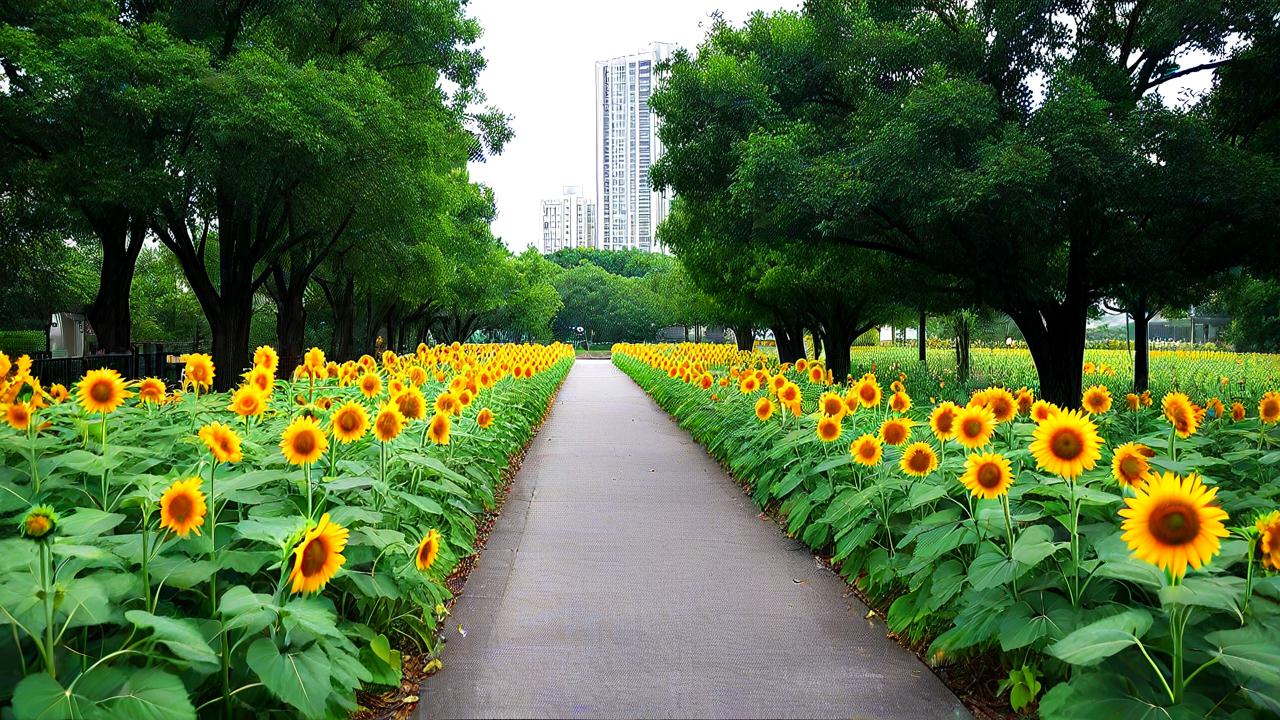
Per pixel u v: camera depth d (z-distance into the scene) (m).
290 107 12.59
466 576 5.47
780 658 4.05
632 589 5.18
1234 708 2.69
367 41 18.33
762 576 5.48
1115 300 17.41
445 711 3.46
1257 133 12.02
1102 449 5.39
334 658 3.06
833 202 10.49
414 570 3.81
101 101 12.38
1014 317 13.41
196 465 3.99
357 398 7.69
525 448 11.84
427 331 53.62
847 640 4.30
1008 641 3.17
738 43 14.94
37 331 36.28
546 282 64.38
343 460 4.73
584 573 5.54
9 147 13.89
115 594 2.74
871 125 11.91
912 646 4.18
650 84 129.25
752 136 11.46
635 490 8.62
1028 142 9.52
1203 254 11.52
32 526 2.41
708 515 7.40
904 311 24.78
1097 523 3.80
